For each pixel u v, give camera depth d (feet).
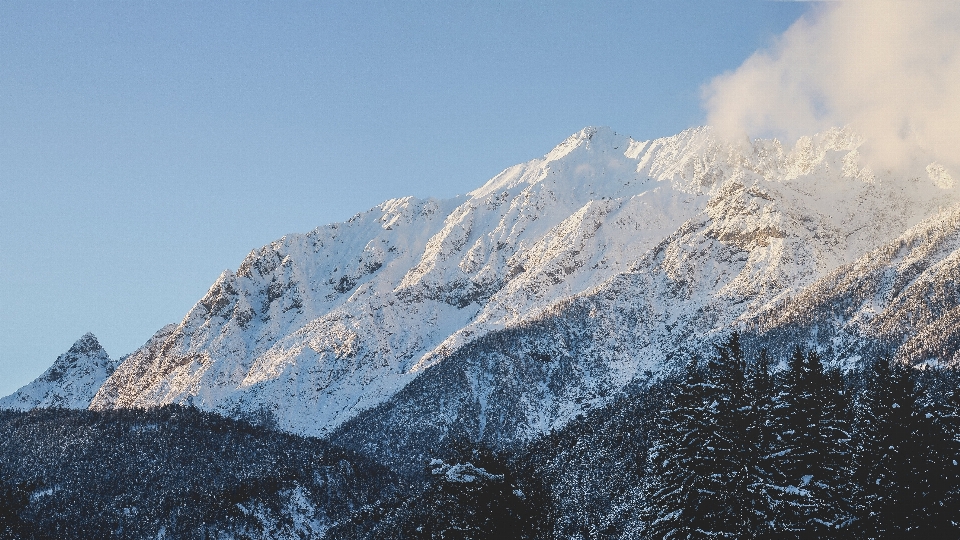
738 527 202.80
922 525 207.10
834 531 204.74
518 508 228.84
